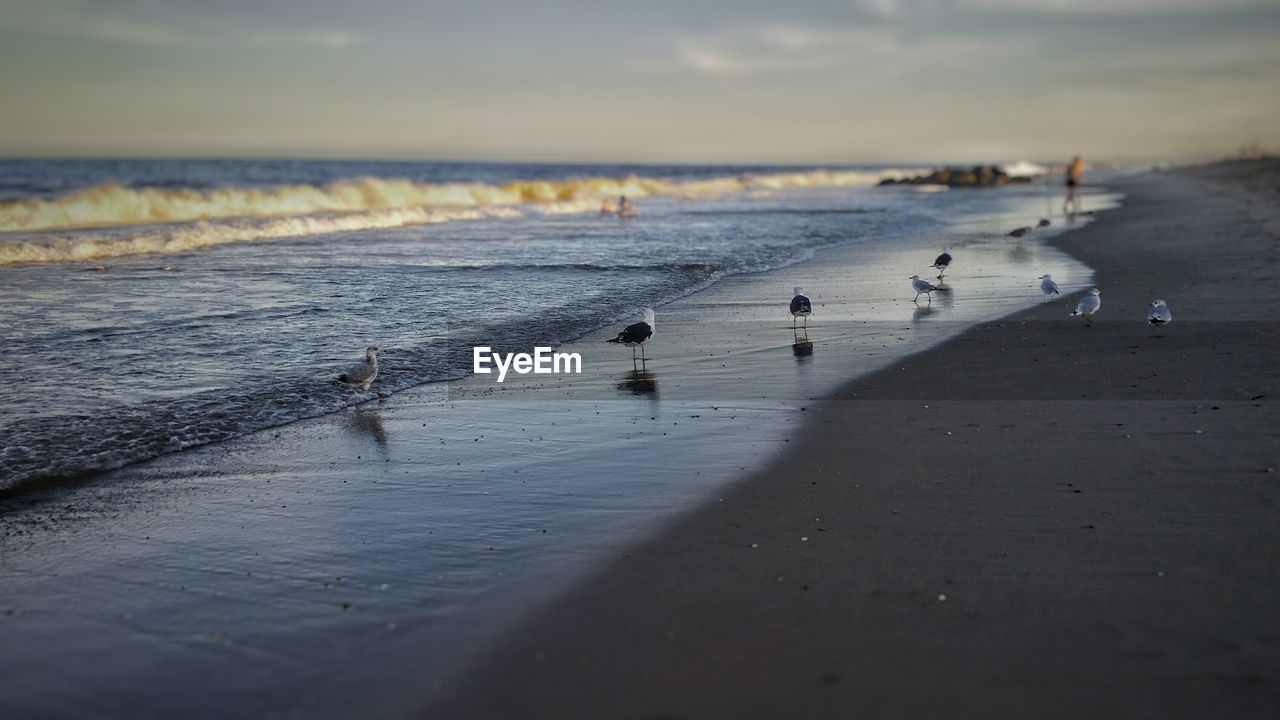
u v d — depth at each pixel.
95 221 30.92
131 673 4.48
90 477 7.45
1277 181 47.81
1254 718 3.67
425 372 11.10
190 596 5.32
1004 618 4.58
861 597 4.89
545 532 6.11
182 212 34.09
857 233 30.12
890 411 8.58
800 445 7.70
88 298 15.76
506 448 8.07
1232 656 4.12
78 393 9.77
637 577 5.30
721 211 44.44
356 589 5.34
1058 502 6.07
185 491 7.14
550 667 4.34
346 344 12.56
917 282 14.73
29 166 122.06
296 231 29.97
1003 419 8.05
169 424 8.82
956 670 4.12
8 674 4.50
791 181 93.88
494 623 4.83
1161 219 28.48
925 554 5.39
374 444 8.33
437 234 30.23
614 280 18.95
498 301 16.20
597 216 40.72
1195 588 4.79
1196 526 5.56
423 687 4.23
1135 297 13.79
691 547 5.70
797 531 5.86
